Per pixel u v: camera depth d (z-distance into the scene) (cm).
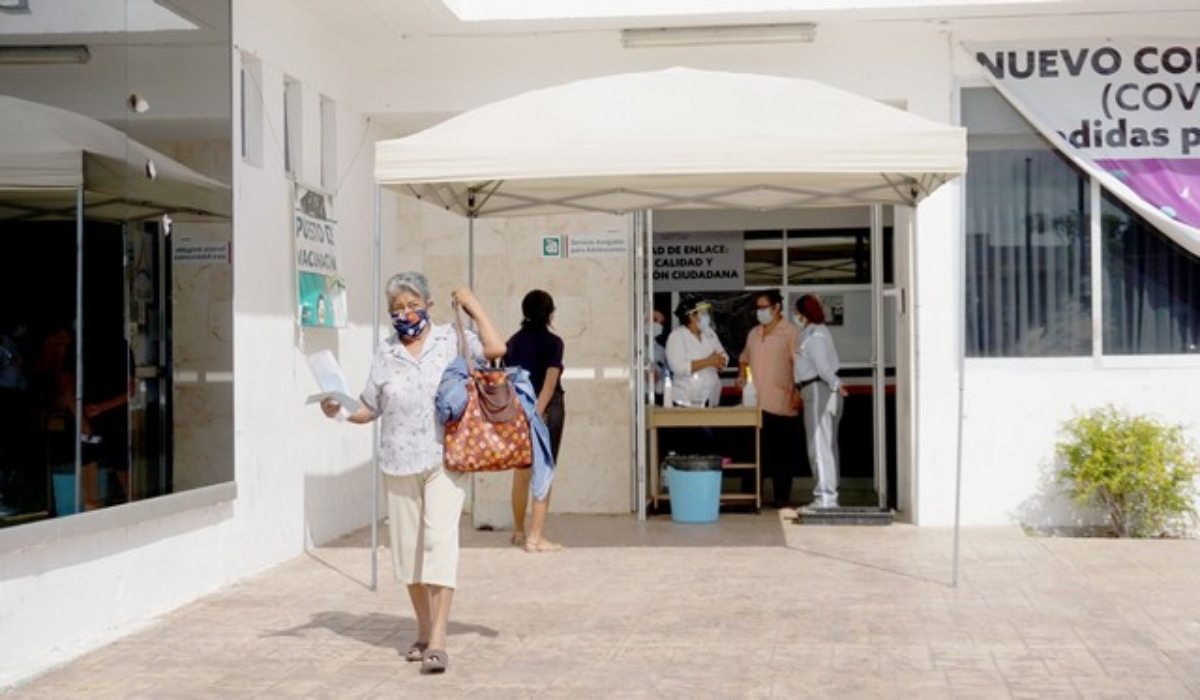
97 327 849
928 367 1293
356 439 1323
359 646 823
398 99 1358
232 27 1031
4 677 745
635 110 970
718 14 1268
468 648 816
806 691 710
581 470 1425
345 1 1179
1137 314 1292
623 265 1421
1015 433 1288
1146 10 1253
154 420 914
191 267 962
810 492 1596
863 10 1246
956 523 1009
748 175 1070
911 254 1301
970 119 1309
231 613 919
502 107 997
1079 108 1286
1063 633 843
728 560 1125
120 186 876
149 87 912
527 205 1197
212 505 997
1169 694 698
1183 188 1276
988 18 1279
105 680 743
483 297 1445
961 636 838
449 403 751
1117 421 1245
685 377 1455
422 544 772
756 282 1659
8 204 764
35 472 784
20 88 778
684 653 798
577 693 711
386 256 1429
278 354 1120
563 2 1272
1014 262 1301
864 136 937
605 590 997
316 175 1231
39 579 792
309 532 1191
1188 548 1162
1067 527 1280
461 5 1266
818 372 1373
